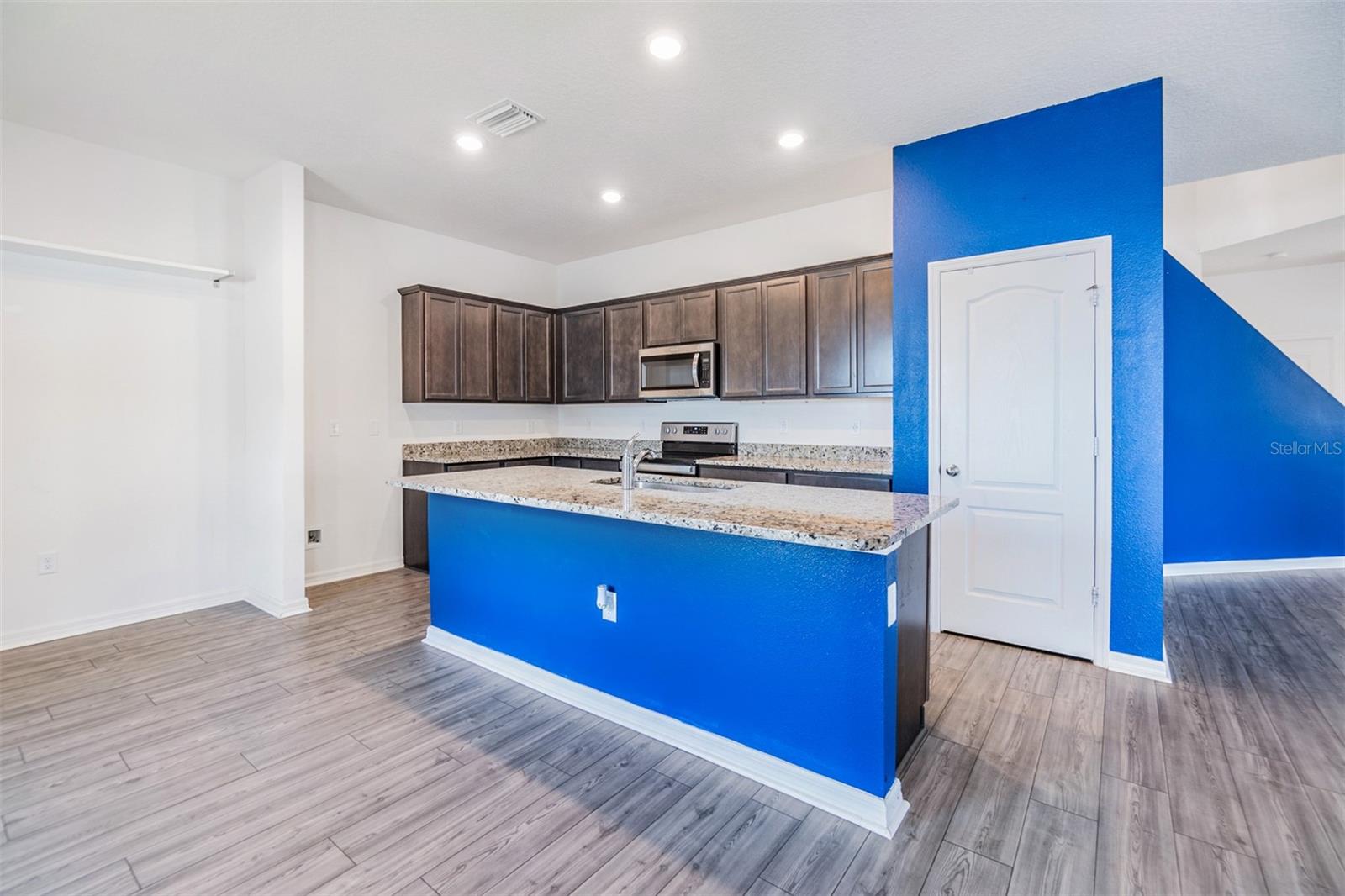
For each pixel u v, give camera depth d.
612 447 5.83
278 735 2.30
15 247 3.05
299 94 2.84
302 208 3.69
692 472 4.73
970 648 3.12
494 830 1.78
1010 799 1.90
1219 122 3.17
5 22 2.30
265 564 3.81
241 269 3.93
